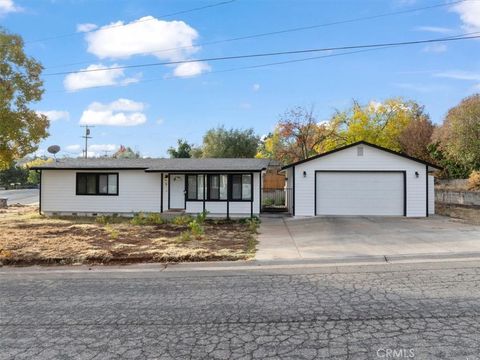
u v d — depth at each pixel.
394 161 18.67
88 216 20.44
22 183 61.09
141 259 9.20
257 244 11.11
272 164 26.86
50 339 4.47
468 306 5.23
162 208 20.67
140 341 4.36
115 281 7.34
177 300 5.94
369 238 11.73
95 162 22.19
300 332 4.49
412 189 18.55
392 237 11.81
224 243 11.28
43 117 19.56
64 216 20.39
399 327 4.54
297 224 16.11
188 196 20.25
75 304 5.85
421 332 4.37
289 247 10.58
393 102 37.72
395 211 18.64
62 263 9.13
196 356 3.94
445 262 8.23
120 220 18.22
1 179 59.41
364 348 4.00
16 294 6.51
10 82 18.20
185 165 20.50
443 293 5.88
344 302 5.59
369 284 6.56
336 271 7.68
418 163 18.58
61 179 21.16
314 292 6.18
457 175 27.69
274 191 25.11
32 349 4.20
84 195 21.03
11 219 18.73
